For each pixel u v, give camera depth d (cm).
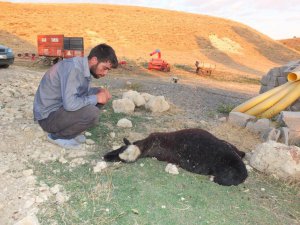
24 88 773
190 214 350
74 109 418
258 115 697
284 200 400
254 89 1400
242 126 638
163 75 1575
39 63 1574
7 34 2606
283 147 453
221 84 1444
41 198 352
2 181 379
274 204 389
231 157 425
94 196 361
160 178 412
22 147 458
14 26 2852
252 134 606
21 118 561
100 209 342
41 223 318
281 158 446
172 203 364
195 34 3597
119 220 329
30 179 383
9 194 357
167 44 3166
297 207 388
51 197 356
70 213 333
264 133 582
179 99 842
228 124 646
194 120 661
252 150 532
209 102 846
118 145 499
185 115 695
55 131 457
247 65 2755
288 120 571
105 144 499
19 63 1541
